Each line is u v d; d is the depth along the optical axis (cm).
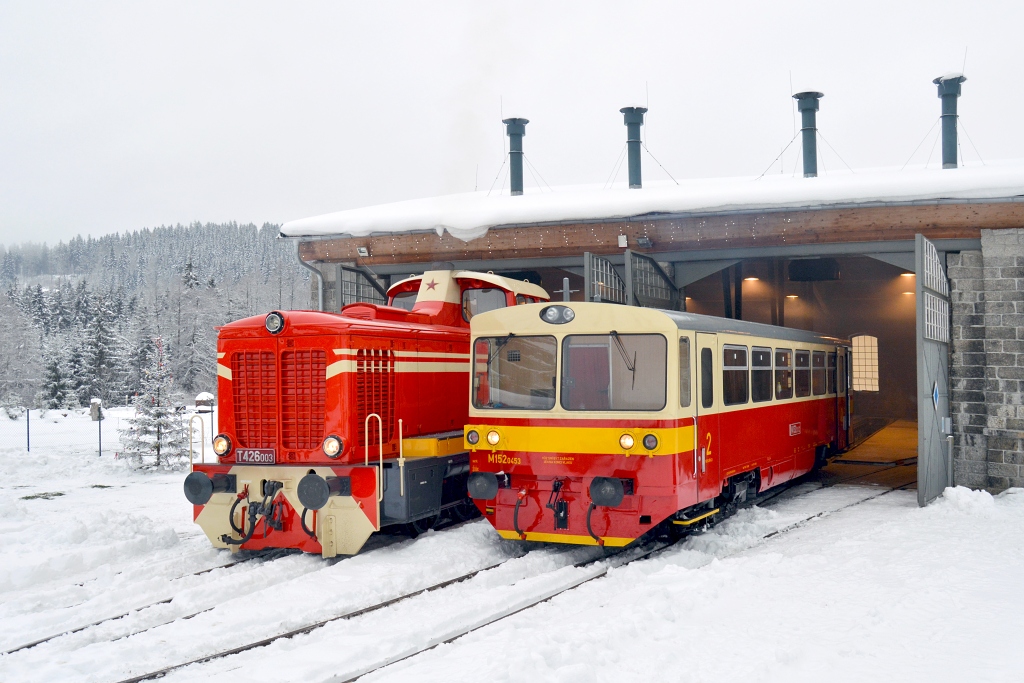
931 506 1134
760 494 1315
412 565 873
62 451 2208
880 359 2825
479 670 554
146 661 611
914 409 2756
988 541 912
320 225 1564
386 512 939
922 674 516
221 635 666
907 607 656
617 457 877
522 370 945
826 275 2127
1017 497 1195
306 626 690
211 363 6003
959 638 583
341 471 918
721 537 994
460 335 1205
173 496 1460
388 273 1597
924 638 584
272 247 17825
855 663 538
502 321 959
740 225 1341
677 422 872
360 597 767
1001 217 1230
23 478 1697
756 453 1130
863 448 2028
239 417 991
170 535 1048
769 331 1212
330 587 796
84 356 5269
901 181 1255
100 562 941
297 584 805
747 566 802
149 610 736
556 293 1969
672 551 936
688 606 669
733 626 625
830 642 579
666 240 1386
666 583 749
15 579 854
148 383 1952
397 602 758
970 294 1295
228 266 16575
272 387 977
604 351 904
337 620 698
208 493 948
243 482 960
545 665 540
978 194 1210
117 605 770
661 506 867
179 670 594
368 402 984
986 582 737
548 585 798
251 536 950
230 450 988
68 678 582
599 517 890
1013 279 1255
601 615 672
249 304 8550
